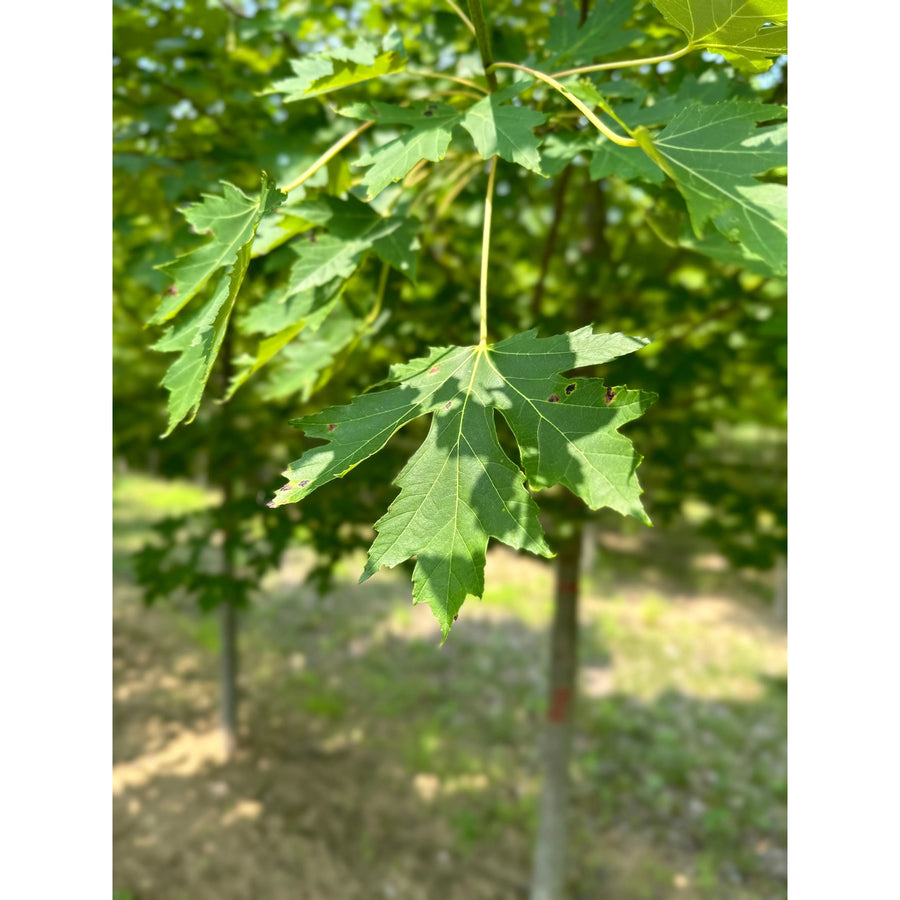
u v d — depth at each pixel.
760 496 3.95
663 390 3.37
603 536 14.41
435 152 1.15
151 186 2.57
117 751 6.66
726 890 5.27
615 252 3.80
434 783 6.38
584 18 1.82
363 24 2.93
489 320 3.19
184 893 4.95
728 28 1.12
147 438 4.23
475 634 9.53
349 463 1.00
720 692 8.20
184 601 10.30
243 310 2.85
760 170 1.17
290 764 6.58
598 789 6.40
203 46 2.54
